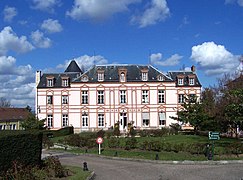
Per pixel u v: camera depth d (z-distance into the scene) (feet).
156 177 56.65
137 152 92.58
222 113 124.47
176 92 197.77
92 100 197.98
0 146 47.14
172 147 90.43
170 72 205.67
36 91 200.13
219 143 101.76
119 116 196.85
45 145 126.72
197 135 141.69
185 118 145.38
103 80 197.98
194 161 74.49
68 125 197.47
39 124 172.04
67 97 199.52
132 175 59.52
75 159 88.74
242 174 57.82
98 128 195.62
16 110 236.63
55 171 53.72
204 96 162.30
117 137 134.92
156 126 195.42
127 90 197.88
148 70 201.67
